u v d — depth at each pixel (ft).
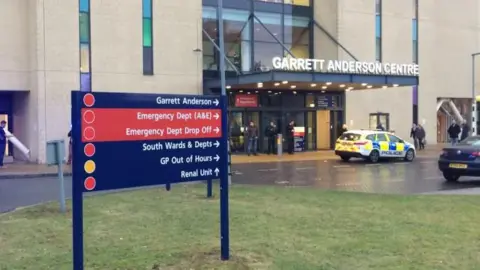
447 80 121.90
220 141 20.43
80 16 78.43
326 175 61.77
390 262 20.16
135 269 19.19
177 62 85.81
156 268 19.16
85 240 24.20
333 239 24.04
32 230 26.81
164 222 28.50
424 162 81.00
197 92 87.51
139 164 18.29
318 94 103.86
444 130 128.16
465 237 24.49
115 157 17.69
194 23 87.35
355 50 105.29
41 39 75.31
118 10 80.94
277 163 77.97
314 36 106.83
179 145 19.35
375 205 34.37
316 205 34.40
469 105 128.06
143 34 83.20
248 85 89.81
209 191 38.88
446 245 22.90
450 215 30.50
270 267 19.30
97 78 79.41
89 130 17.08
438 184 52.95
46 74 75.72
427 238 24.27
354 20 105.19
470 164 52.49
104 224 28.02
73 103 16.70
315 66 85.71
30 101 77.05
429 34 118.62
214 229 26.48
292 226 27.09
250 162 79.36
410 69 95.81
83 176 16.92
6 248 22.91
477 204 34.96
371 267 19.49
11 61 75.97
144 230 26.32
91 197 38.78
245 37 98.48
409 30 114.11
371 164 77.20
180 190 43.24
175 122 19.25
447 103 126.11
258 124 97.96
